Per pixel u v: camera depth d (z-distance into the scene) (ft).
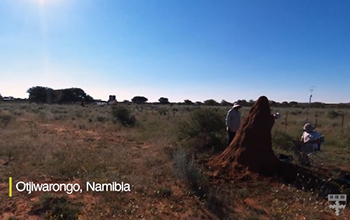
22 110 109.40
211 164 25.98
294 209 17.42
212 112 38.47
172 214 17.04
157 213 16.98
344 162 29.45
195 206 18.12
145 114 99.91
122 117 69.15
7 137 40.42
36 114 89.20
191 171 21.48
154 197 19.54
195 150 32.01
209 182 22.00
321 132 53.98
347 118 90.17
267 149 24.03
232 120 31.04
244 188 20.67
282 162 24.30
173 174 23.62
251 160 23.73
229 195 19.66
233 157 25.02
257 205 18.42
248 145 24.38
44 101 257.14
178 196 19.69
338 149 38.04
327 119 85.30
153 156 30.19
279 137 38.29
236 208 17.93
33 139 38.40
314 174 23.26
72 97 267.39
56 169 24.86
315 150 27.27
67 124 65.31
